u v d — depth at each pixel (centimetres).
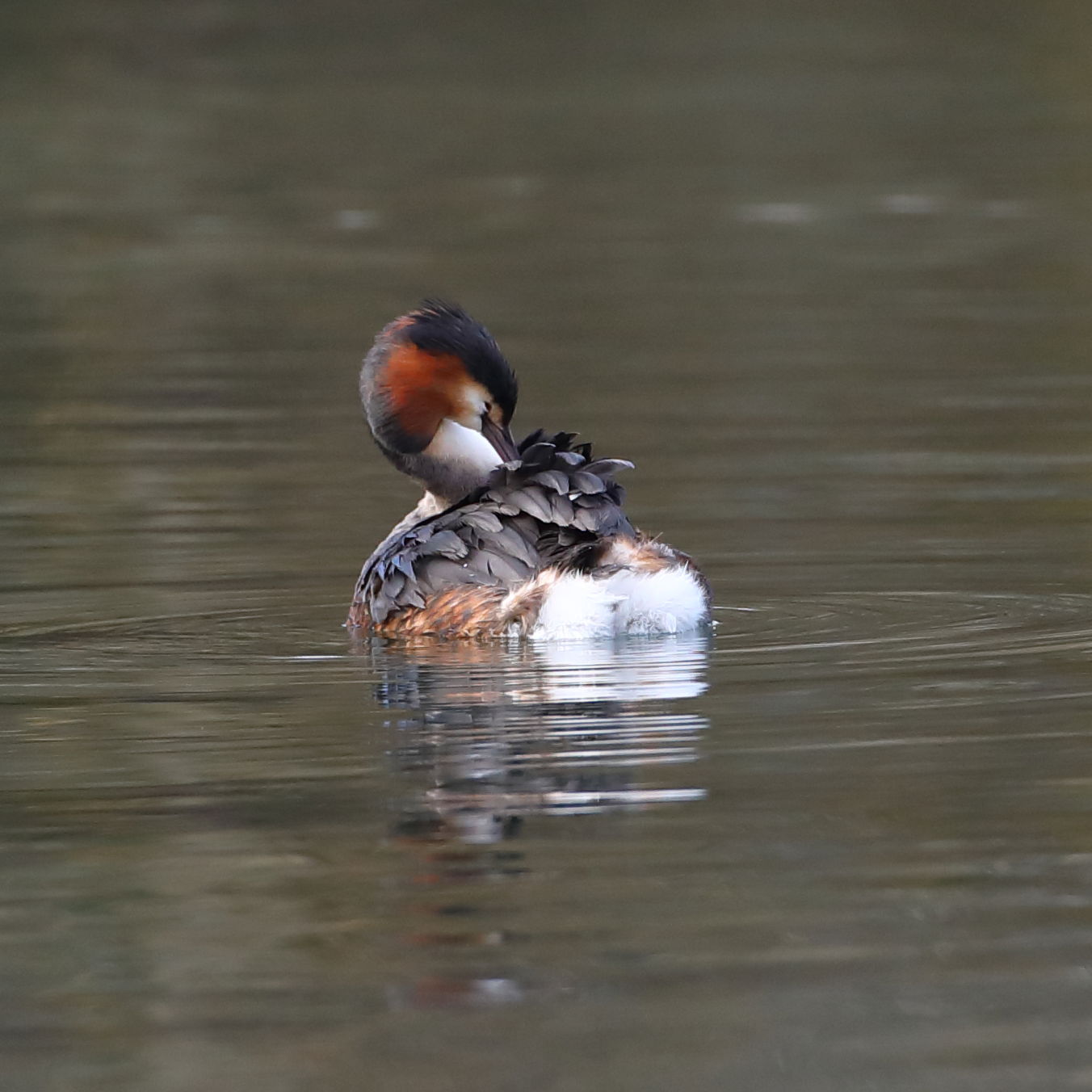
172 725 1002
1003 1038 645
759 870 779
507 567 1162
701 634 1173
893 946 711
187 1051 650
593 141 3994
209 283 2827
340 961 711
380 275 2856
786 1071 627
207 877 791
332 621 1251
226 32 5456
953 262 2861
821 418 1961
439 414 1344
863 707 1000
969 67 4766
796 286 2727
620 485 1238
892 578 1339
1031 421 1919
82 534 1530
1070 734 944
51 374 2269
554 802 863
